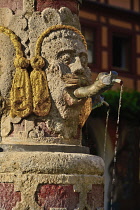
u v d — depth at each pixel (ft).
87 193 29.40
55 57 30.45
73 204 28.76
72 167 28.91
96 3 119.03
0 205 28.35
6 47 30.35
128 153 100.32
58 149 29.55
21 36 30.55
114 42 122.72
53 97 30.12
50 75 30.22
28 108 29.58
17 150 29.01
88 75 31.65
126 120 99.50
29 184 28.22
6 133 29.91
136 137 100.27
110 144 79.71
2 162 28.71
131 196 99.86
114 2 122.83
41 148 29.19
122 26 123.75
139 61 124.77
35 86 29.84
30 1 30.99
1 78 30.12
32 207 28.04
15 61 29.96
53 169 28.53
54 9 31.19
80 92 29.86
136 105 99.19
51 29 30.73
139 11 127.54
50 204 28.32
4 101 29.94
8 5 31.24
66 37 30.91
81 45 31.48
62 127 30.27
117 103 92.17
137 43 125.80
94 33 119.24
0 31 30.63
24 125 29.81
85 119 31.60
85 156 29.73
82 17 117.29
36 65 29.94
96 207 29.96
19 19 30.76
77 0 32.65
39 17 30.86
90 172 29.86
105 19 120.78
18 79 29.78
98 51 118.62
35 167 28.35
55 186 28.50
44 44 30.50
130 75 122.52
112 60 120.57
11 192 28.35
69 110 30.37
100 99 33.19
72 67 30.68
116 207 98.63
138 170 99.55
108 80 28.43
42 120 29.96
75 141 31.12
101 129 74.84
